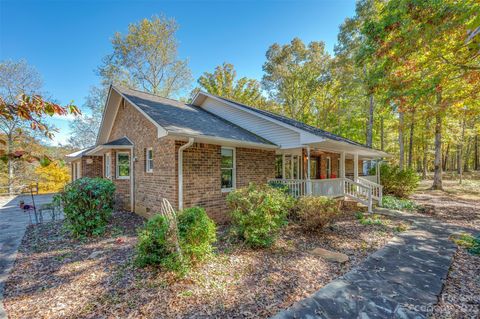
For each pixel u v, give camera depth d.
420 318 2.87
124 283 3.63
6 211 9.75
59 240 5.79
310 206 6.29
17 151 2.04
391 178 14.12
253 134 10.07
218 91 25.78
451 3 6.33
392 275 3.99
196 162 7.24
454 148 29.66
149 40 19.48
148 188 8.09
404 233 6.58
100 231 6.15
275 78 23.64
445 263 4.52
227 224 7.54
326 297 3.31
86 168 13.44
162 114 7.72
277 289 3.53
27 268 4.21
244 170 8.69
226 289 3.50
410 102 8.65
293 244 5.54
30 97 2.21
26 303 3.15
